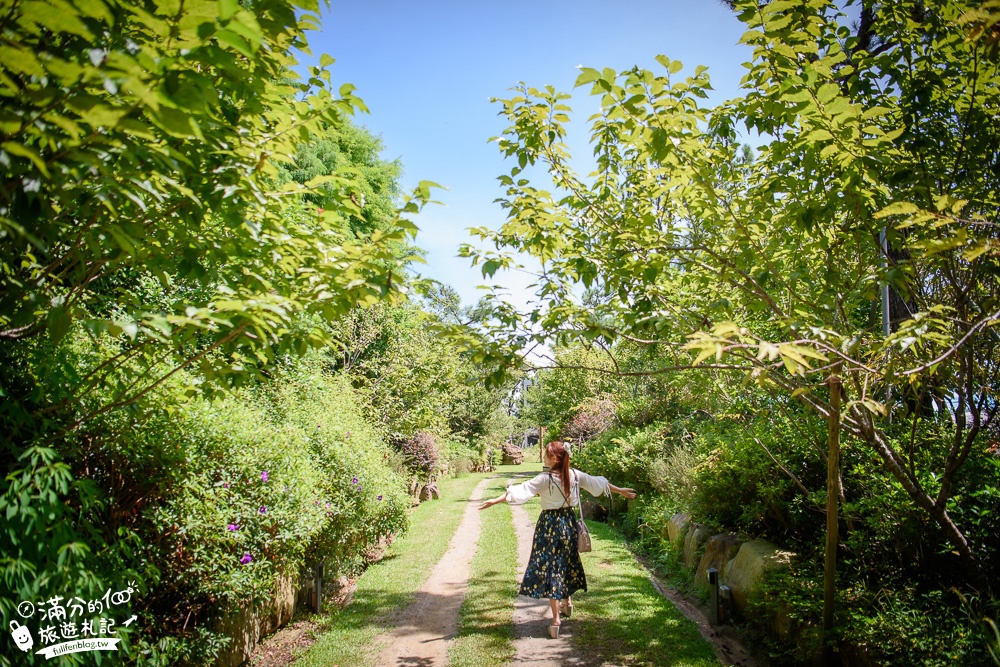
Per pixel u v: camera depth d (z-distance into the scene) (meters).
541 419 20.48
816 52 2.50
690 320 3.48
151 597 3.24
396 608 5.25
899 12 2.93
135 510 3.20
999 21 1.78
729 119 3.31
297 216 3.08
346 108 2.35
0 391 2.17
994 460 3.22
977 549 3.09
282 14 1.85
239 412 4.00
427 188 2.21
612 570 6.35
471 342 3.18
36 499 2.14
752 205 3.46
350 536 5.77
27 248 1.87
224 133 2.06
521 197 3.49
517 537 8.33
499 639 4.39
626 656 3.99
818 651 3.29
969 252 2.00
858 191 2.66
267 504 3.84
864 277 3.27
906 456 3.63
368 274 2.44
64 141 1.33
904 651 2.79
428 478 13.93
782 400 4.34
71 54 1.46
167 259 2.23
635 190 3.86
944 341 2.24
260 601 3.96
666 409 10.44
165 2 1.28
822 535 4.12
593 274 3.43
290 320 2.23
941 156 2.96
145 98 1.14
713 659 3.84
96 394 2.83
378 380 10.68
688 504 6.30
